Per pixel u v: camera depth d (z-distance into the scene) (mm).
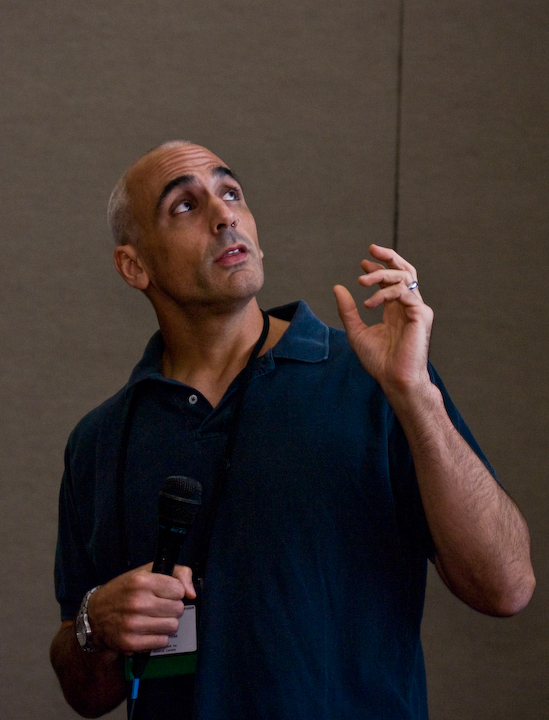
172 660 1854
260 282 2096
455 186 4598
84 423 2455
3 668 4562
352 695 1801
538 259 4570
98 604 1824
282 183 4680
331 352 2133
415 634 1966
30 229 4746
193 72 4715
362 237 4633
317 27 4688
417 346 1729
